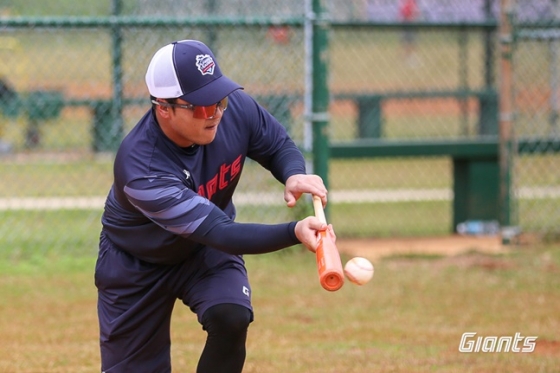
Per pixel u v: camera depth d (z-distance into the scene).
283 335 17.62
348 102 54.56
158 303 11.42
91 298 20.75
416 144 30.12
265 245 9.72
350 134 50.62
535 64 31.41
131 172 10.30
